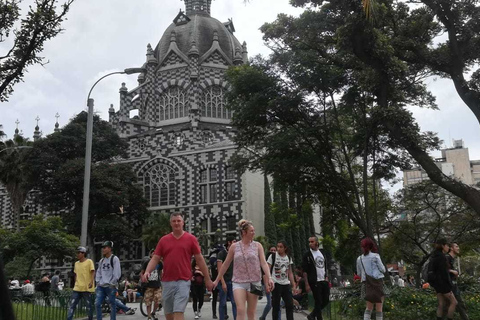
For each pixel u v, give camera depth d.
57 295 18.70
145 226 59.84
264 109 30.02
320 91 29.34
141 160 67.88
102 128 65.06
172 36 75.88
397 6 24.64
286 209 41.50
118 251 65.06
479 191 21.17
